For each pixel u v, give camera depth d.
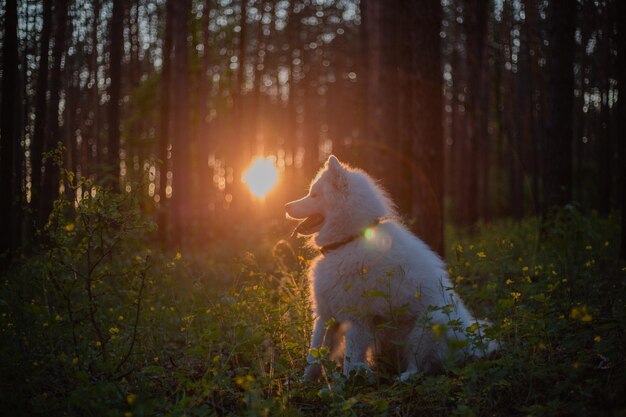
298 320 4.62
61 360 3.81
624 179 7.21
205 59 18.83
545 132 10.06
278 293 5.70
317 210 4.52
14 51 7.72
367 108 17.67
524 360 3.49
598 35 16.17
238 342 3.96
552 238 8.52
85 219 3.75
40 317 4.27
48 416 3.28
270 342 4.30
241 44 19.44
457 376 3.85
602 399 3.13
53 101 11.54
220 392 3.50
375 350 3.91
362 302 4.04
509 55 16.17
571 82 9.83
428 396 3.42
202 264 9.98
